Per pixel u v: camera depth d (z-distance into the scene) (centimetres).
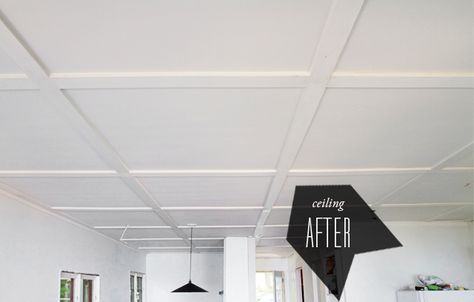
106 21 147
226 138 252
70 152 270
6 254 350
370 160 300
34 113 215
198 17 145
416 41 162
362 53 169
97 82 185
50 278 433
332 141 263
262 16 145
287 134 247
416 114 227
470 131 251
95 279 584
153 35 155
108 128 235
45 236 426
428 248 531
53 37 155
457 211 478
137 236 625
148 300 865
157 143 258
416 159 299
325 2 139
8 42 155
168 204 412
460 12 146
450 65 179
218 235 623
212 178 329
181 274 876
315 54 167
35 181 330
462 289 477
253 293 624
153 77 182
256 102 207
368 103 213
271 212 455
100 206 416
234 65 175
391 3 140
